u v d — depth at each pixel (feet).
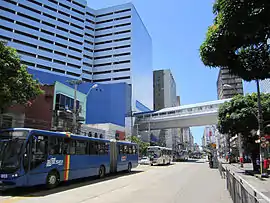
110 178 66.23
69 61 276.62
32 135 42.06
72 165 51.98
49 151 45.70
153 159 135.64
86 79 291.38
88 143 59.47
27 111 91.91
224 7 12.94
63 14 283.79
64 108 111.86
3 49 51.52
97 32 313.94
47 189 45.27
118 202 33.83
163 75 489.67
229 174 40.09
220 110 92.27
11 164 39.32
